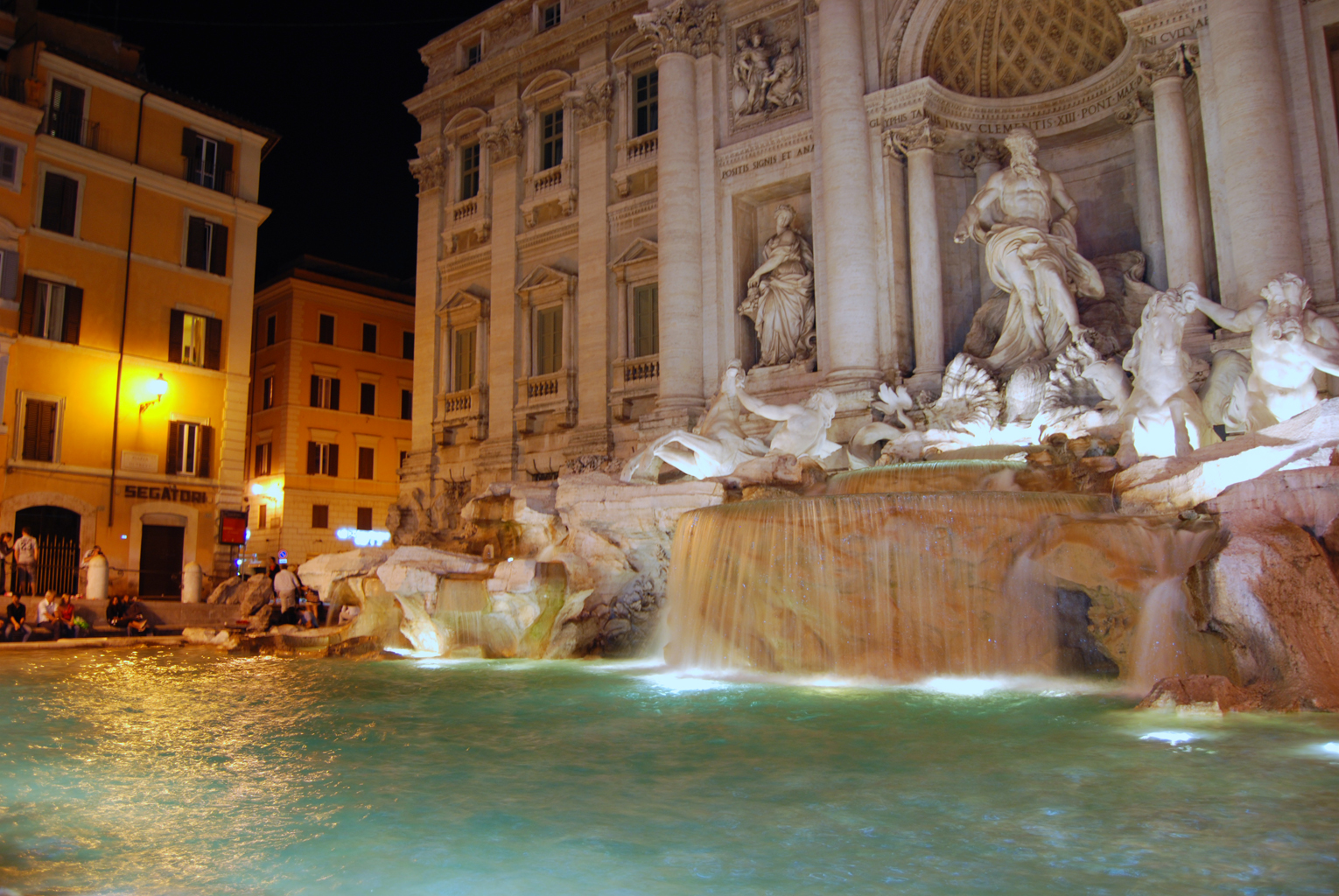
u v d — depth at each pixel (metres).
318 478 49.53
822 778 7.36
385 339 53.03
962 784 7.07
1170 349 15.34
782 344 26.62
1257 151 18.97
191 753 8.66
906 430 22.22
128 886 5.22
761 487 16.75
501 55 35.53
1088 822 6.05
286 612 23.81
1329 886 4.89
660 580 17.27
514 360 33.84
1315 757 7.56
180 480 35.72
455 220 37.03
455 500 34.97
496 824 6.32
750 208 28.91
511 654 17.06
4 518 31.36
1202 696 9.74
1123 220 24.66
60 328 33.25
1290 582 9.77
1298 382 14.06
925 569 12.96
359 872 5.43
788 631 13.88
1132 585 11.78
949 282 25.22
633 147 31.69
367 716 10.66
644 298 30.86
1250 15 19.36
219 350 37.38
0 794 7.20
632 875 5.32
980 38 25.19
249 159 38.91
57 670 16.30
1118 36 23.75
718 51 28.95
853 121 24.98
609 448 30.48
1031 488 15.84
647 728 9.58
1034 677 12.40
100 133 34.72
